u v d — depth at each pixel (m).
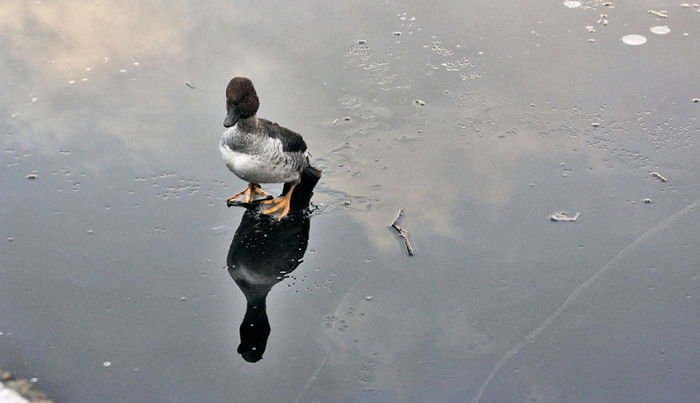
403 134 4.82
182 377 4.26
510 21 5.21
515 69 5.03
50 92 4.91
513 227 4.58
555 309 4.40
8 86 4.92
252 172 4.52
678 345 4.34
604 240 4.55
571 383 4.27
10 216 4.57
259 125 4.50
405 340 4.34
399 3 5.28
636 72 5.02
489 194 4.66
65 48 5.05
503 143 4.80
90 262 4.48
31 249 4.50
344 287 4.45
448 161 4.75
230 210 4.61
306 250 4.52
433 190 4.67
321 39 5.12
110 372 4.27
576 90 4.95
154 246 4.52
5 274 4.45
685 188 4.67
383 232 4.57
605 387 4.26
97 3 5.23
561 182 4.69
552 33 5.16
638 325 4.37
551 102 4.92
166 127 4.81
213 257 4.50
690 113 4.88
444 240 4.55
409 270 4.48
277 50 5.07
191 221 4.58
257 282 4.45
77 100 4.88
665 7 5.27
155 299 4.41
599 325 4.37
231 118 4.41
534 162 4.74
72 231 4.55
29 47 5.05
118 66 5.00
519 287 4.45
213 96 4.91
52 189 4.64
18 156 4.72
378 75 5.00
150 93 4.91
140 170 4.70
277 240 4.54
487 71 5.02
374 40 5.12
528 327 4.37
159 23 5.16
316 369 4.28
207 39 5.10
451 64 5.04
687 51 5.09
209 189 4.66
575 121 4.86
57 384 4.24
